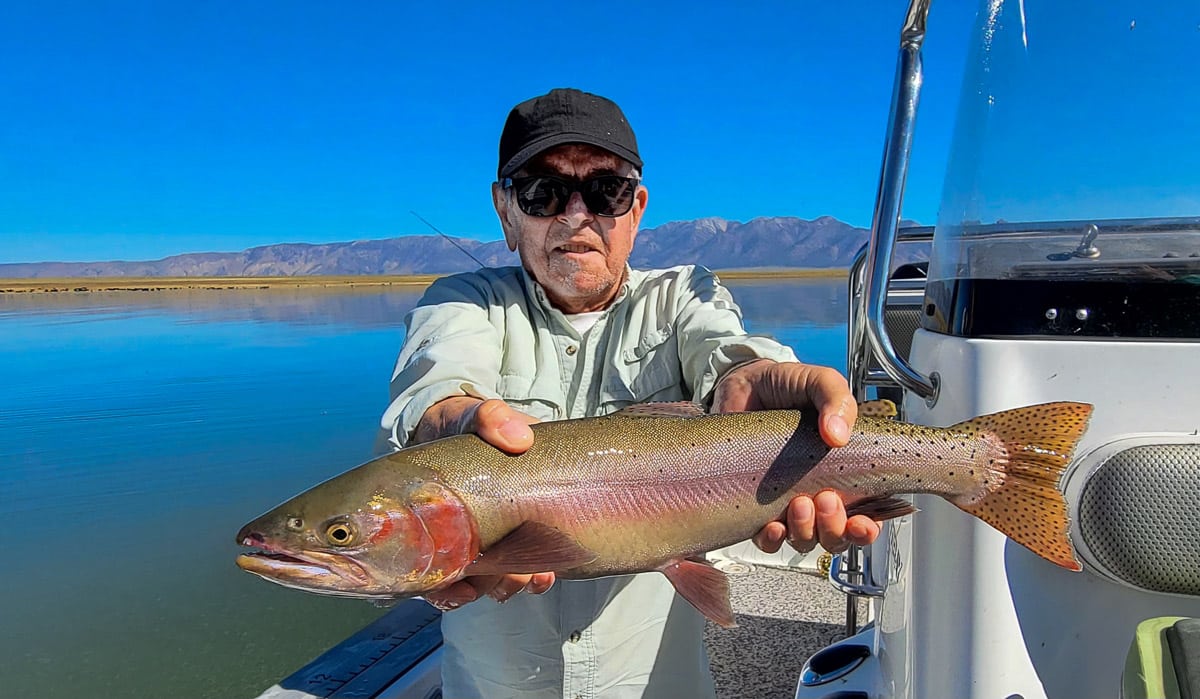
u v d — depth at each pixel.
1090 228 0.54
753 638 1.24
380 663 1.03
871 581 0.82
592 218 0.81
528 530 0.64
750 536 0.70
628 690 0.82
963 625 0.54
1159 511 0.48
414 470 0.65
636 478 0.67
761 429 0.69
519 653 0.80
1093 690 0.52
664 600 0.84
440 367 0.74
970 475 0.55
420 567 0.63
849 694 0.77
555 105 0.81
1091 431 0.52
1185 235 0.52
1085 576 0.52
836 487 0.67
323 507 0.63
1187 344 0.51
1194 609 0.51
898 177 0.60
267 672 1.32
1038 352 0.54
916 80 0.59
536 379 0.85
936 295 0.65
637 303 0.88
